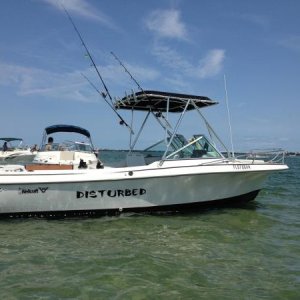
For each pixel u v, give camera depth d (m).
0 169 8.64
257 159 9.81
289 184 17.25
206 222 8.22
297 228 7.92
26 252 5.99
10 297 4.34
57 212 8.29
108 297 4.38
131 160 9.88
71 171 8.21
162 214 8.87
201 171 8.70
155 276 5.07
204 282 4.90
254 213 9.30
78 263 5.51
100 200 8.41
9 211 8.12
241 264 5.62
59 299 4.30
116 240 6.77
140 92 9.00
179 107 10.29
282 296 4.52
